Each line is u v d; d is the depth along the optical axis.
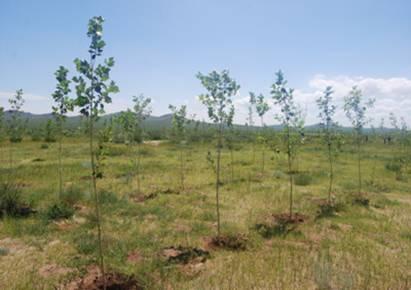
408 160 19.11
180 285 4.69
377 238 7.10
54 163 17.12
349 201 10.41
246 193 11.50
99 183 12.54
